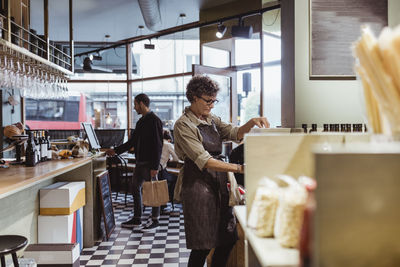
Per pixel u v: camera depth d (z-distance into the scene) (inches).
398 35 38.2
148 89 358.6
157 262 137.6
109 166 264.8
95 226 161.6
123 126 370.6
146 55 353.7
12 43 120.2
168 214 215.5
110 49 369.1
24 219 122.1
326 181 31.2
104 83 368.8
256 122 94.3
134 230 180.9
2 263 80.7
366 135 55.0
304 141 53.4
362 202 31.2
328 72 100.0
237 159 115.2
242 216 57.5
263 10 227.6
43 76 156.9
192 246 84.2
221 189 87.7
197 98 88.5
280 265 37.4
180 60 335.0
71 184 145.6
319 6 99.5
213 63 283.7
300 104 101.8
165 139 236.2
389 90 39.0
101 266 133.3
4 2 117.5
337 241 31.2
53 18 290.7
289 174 53.1
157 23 270.8
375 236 31.2
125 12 277.9
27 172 107.6
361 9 98.6
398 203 31.1
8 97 215.0
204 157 82.4
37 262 108.7
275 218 46.6
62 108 361.7
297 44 101.9
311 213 32.5
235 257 110.4
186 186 86.5
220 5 271.6
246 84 267.7
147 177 175.3
